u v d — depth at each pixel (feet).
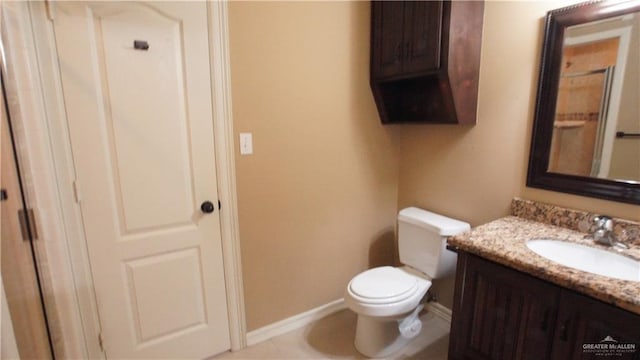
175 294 5.66
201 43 5.23
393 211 8.16
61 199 4.53
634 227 4.40
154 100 5.01
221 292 6.10
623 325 3.30
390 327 6.31
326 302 7.50
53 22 4.23
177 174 5.37
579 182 4.93
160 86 5.03
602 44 4.52
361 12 6.75
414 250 6.73
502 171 5.90
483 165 6.20
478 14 5.68
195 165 5.49
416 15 5.84
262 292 6.56
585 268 4.48
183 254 5.63
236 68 5.57
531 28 5.23
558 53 4.94
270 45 5.83
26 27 4.03
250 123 5.85
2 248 3.44
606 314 3.41
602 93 4.59
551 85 5.06
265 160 6.12
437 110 6.49
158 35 4.90
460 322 4.95
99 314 5.07
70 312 4.74
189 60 5.17
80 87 4.49
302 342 6.66
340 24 6.53
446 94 5.83
